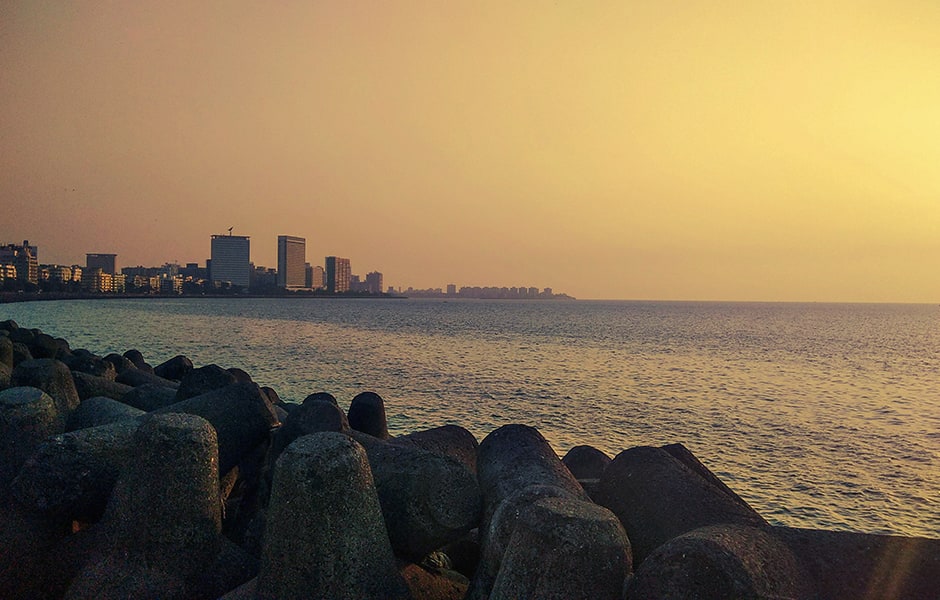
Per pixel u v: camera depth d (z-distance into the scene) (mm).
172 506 5809
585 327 107625
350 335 71812
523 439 7457
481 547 6195
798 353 64375
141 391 11688
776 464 19641
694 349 65875
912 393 36500
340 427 8078
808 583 4629
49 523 6484
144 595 5602
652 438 22875
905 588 4660
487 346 61438
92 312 113375
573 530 4512
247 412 8727
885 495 16719
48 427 7570
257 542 6797
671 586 4230
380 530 5562
